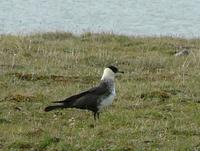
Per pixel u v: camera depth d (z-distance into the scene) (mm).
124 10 54562
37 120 15312
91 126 14883
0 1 59000
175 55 23906
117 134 14203
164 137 14070
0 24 44281
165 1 60781
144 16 50500
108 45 25500
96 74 20266
